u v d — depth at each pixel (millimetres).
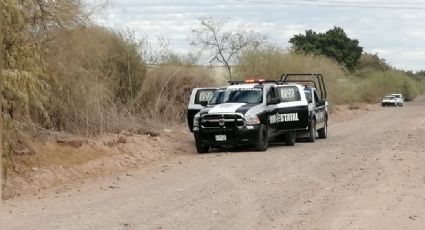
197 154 20203
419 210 10250
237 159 18078
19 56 14031
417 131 28547
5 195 12680
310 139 23797
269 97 21375
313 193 12047
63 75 19156
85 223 9633
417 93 136625
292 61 42094
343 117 44844
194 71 30156
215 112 19875
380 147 20719
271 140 23062
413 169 15109
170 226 9281
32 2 15961
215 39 41062
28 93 13891
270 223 9414
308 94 24328
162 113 27969
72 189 13547
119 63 25594
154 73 28500
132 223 9547
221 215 10047
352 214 10008
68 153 16953
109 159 17562
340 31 102938
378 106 75500
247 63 40469
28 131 17203
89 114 20750
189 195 12055
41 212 10719
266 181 13688
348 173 14680
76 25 18484
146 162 18250
